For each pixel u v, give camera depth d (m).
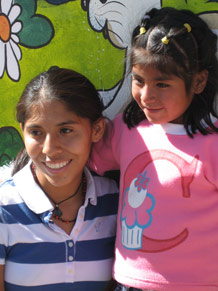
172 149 1.27
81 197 1.38
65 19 1.60
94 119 1.30
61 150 1.24
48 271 1.30
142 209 1.27
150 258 1.25
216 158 1.22
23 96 1.28
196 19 1.23
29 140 1.26
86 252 1.33
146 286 1.24
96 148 1.44
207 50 1.23
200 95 1.27
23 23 1.68
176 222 1.24
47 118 1.22
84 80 1.31
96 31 1.55
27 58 1.70
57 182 1.27
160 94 1.18
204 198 1.24
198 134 1.26
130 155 1.34
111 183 1.45
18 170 1.52
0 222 1.29
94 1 1.54
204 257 1.25
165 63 1.15
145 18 1.21
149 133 1.33
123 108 1.55
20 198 1.32
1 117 1.81
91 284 1.35
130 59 1.25
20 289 1.32
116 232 1.39
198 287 1.23
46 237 1.30
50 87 1.23
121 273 1.29
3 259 1.30
